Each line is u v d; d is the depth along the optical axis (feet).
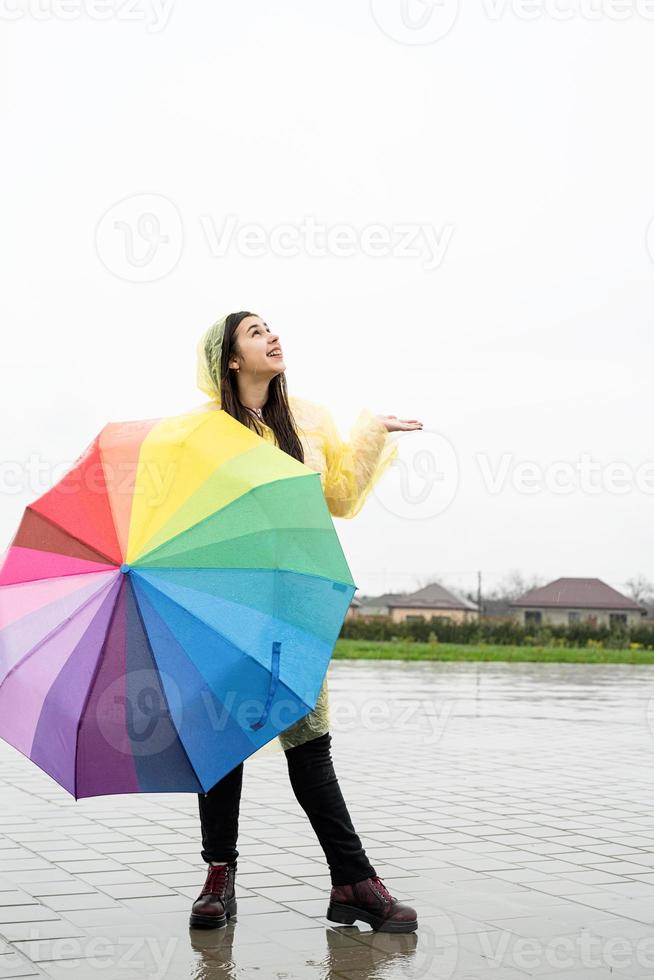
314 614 11.03
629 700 46.39
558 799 22.15
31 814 20.21
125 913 13.14
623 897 13.98
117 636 10.71
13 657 10.98
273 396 13.24
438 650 89.76
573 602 120.26
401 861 16.11
